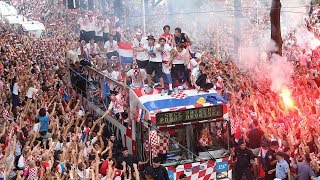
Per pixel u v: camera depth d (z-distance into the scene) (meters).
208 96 24.73
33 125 26.55
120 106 26.81
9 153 22.20
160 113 23.44
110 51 35.06
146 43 26.48
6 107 28.69
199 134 24.06
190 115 23.83
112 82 28.27
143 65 26.44
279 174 23.28
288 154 23.78
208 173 24.09
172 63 25.66
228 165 24.42
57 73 38.38
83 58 35.19
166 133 23.53
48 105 30.67
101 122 29.89
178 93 24.92
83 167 21.77
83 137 26.80
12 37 58.59
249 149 25.52
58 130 25.80
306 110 29.44
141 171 23.81
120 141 26.94
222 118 24.33
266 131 25.25
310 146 24.45
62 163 21.83
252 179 25.39
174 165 23.48
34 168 21.28
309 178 22.67
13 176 22.06
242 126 27.03
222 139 24.42
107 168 23.31
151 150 23.33
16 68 40.06
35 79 36.44
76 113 28.98
